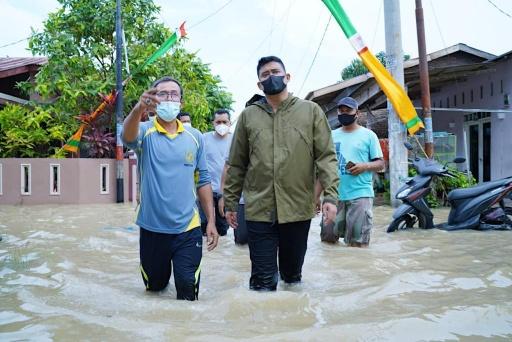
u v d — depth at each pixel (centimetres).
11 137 1332
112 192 1259
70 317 282
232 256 526
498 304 299
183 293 341
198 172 374
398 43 1011
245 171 382
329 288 369
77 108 1423
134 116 332
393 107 1002
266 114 362
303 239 368
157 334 256
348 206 568
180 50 1509
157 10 1495
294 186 354
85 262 478
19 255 493
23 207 1113
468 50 1234
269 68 351
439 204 1062
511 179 702
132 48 1444
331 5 861
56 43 1376
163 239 346
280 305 308
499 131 1279
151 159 347
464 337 250
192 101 1465
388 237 641
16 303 315
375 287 353
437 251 521
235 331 263
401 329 260
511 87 1220
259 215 355
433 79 1411
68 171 1222
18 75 1641
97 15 1402
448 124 1608
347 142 570
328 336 251
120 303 321
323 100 1512
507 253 503
